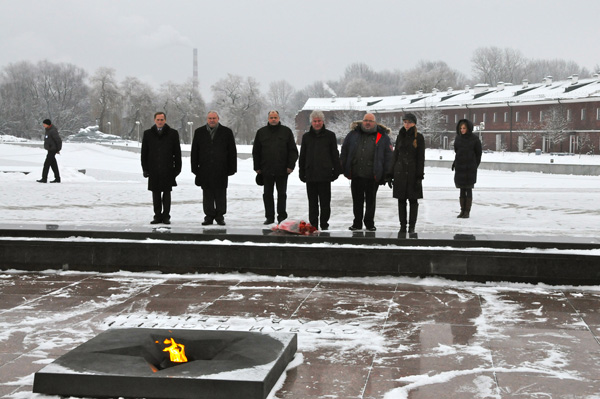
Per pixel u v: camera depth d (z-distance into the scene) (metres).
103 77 122.62
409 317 6.83
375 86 163.38
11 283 8.56
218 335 5.44
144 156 12.89
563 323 6.59
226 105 122.31
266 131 12.40
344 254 8.77
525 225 13.23
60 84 145.00
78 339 6.07
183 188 24.45
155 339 5.33
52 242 9.35
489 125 95.62
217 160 12.34
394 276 8.69
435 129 101.31
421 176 11.07
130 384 4.53
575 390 4.78
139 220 13.77
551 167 46.97
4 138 107.62
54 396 4.62
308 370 5.20
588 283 8.25
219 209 12.52
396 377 5.05
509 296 7.80
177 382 4.48
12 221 13.46
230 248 9.04
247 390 4.43
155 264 9.19
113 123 123.38
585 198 20.33
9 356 5.58
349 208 17.09
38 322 6.66
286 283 8.52
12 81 142.50
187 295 7.88
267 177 12.48
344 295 7.84
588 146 80.88
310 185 11.82
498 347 5.80
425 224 13.45
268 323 6.58
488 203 18.61
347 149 11.49
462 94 106.56
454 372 5.16
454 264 8.52
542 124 86.62
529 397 4.64
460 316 6.86
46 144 25.56
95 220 13.77
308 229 9.55
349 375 5.10
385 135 11.37
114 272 9.25
